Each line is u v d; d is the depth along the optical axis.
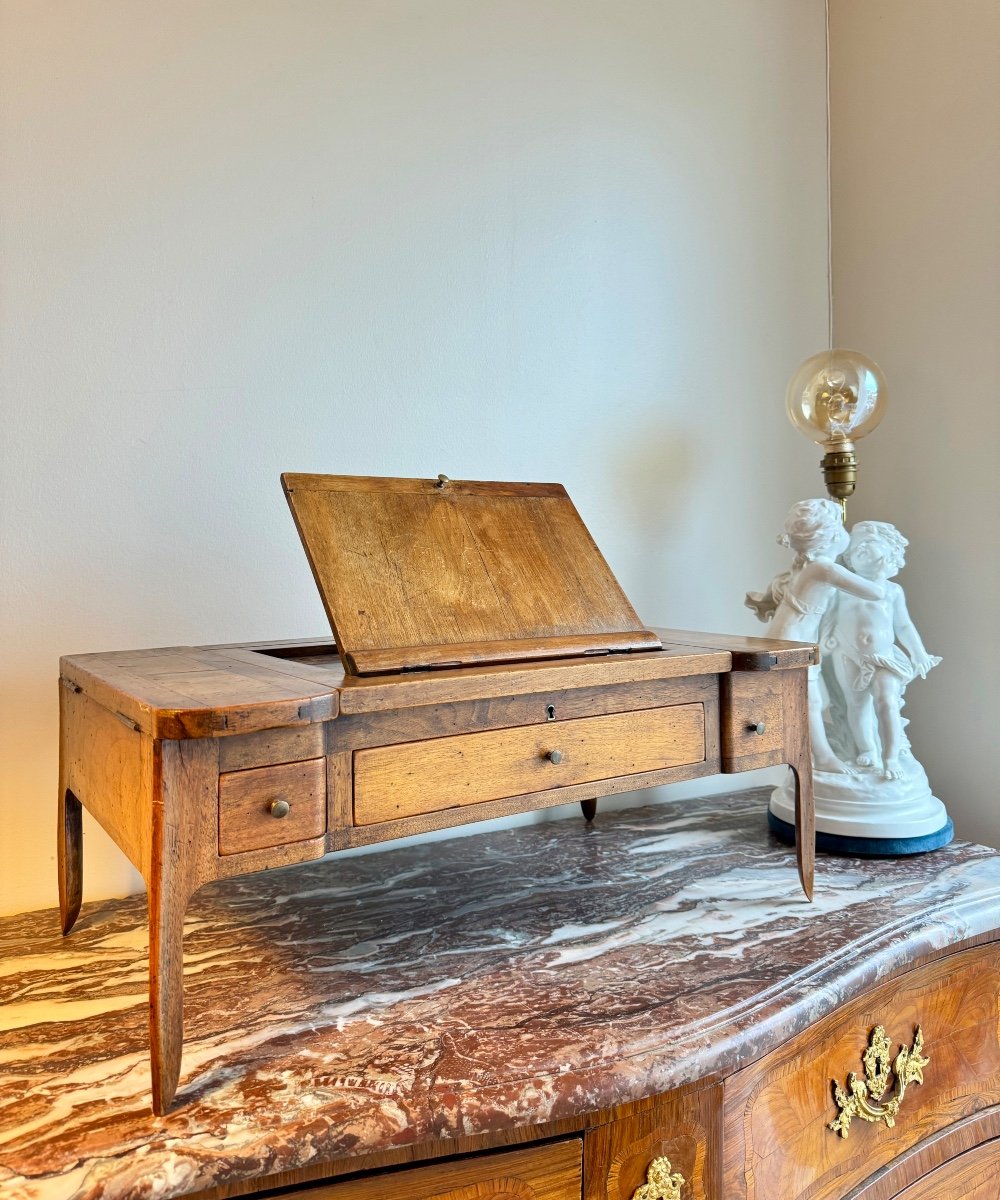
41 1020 0.83
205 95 1.22
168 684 0.80
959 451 1.52
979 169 1.48
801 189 1.77
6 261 1.10
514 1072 0.72
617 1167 0.76
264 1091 0.70
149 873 0.69
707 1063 0.76
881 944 0.98
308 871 1.25
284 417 1.28
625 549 1.58
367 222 1.34
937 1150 1.07
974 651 1.50
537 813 1.49
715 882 1.18
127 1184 0.60
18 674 1.12
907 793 1.30
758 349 1.73
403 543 0.98
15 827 1.13
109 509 1.17
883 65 1.67
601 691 0.95
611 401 1.56
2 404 1.11
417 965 0.94
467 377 1.42
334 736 0.78
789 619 1.30
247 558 1.26
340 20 1.31
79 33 1.14
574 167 1.52
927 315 1.58
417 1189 0.70
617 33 1.57
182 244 1.21
